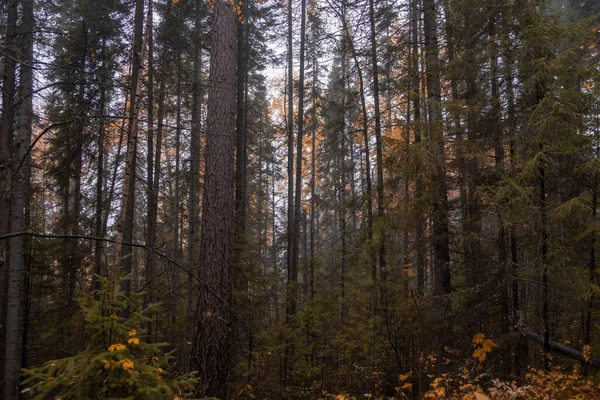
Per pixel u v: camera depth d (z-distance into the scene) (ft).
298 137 39.42
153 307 10.75
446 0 21.12
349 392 24.03
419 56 25.08
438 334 19.48
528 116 18.12
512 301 19.07
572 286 16.72
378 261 29.60
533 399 14.34
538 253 18.48
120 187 33.83
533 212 16.90
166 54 32.30
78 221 36.01
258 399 25.16
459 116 20.13
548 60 17.34
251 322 25.95
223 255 21.07
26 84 24.21
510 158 18.25
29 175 31.22
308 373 23.99
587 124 17.58
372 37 32.96
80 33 27.89
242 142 39.81
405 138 23.36
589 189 17.78
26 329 35.60
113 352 8.64
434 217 21.35
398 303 24.17
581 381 15.61
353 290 28.53
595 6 36.52
